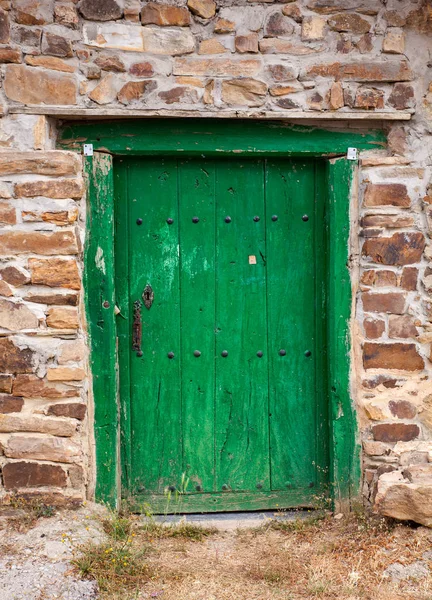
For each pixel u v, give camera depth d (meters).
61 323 3.44
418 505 3.25
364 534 3.40
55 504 3.51
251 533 3.60
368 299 3.64
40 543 3.23
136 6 3.40
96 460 3.62
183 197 3.70
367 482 3.70
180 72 3.45
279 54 3.49
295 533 3.57
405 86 3.53
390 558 3.15
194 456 3.82
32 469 3.50
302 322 3.80
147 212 3.70
